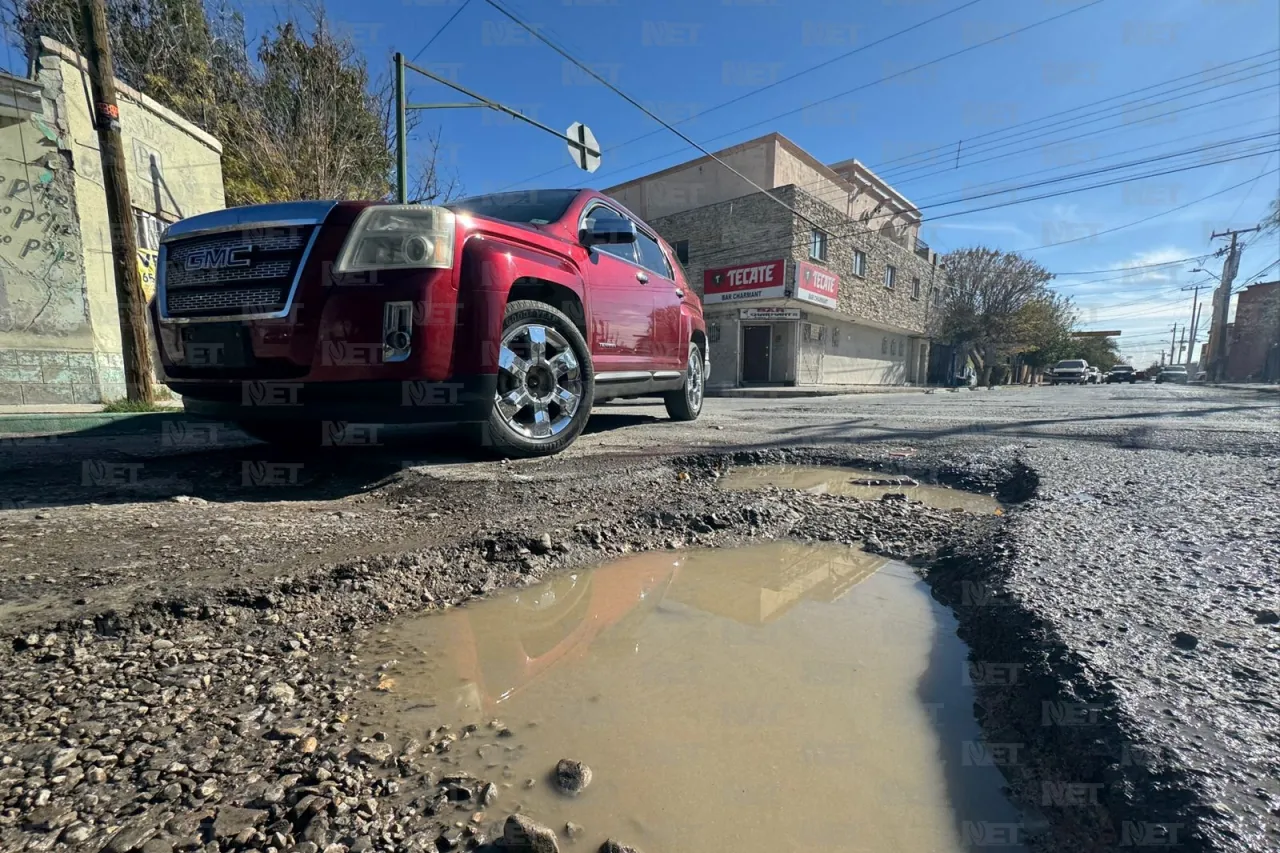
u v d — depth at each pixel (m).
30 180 5.96
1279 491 2.56
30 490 2.61
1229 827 0.78
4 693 1.16
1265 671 1.12
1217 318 39.62
